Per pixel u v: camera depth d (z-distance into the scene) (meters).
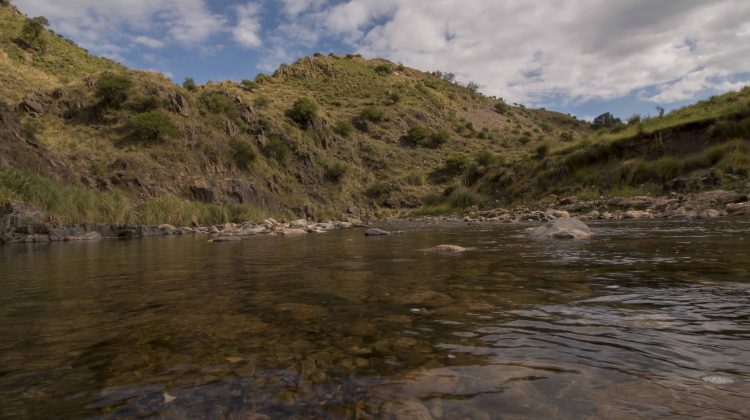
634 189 19.23
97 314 2.87
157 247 10.05
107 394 1.56
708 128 19.42
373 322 2.46
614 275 3.79
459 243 8.09
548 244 7.14
